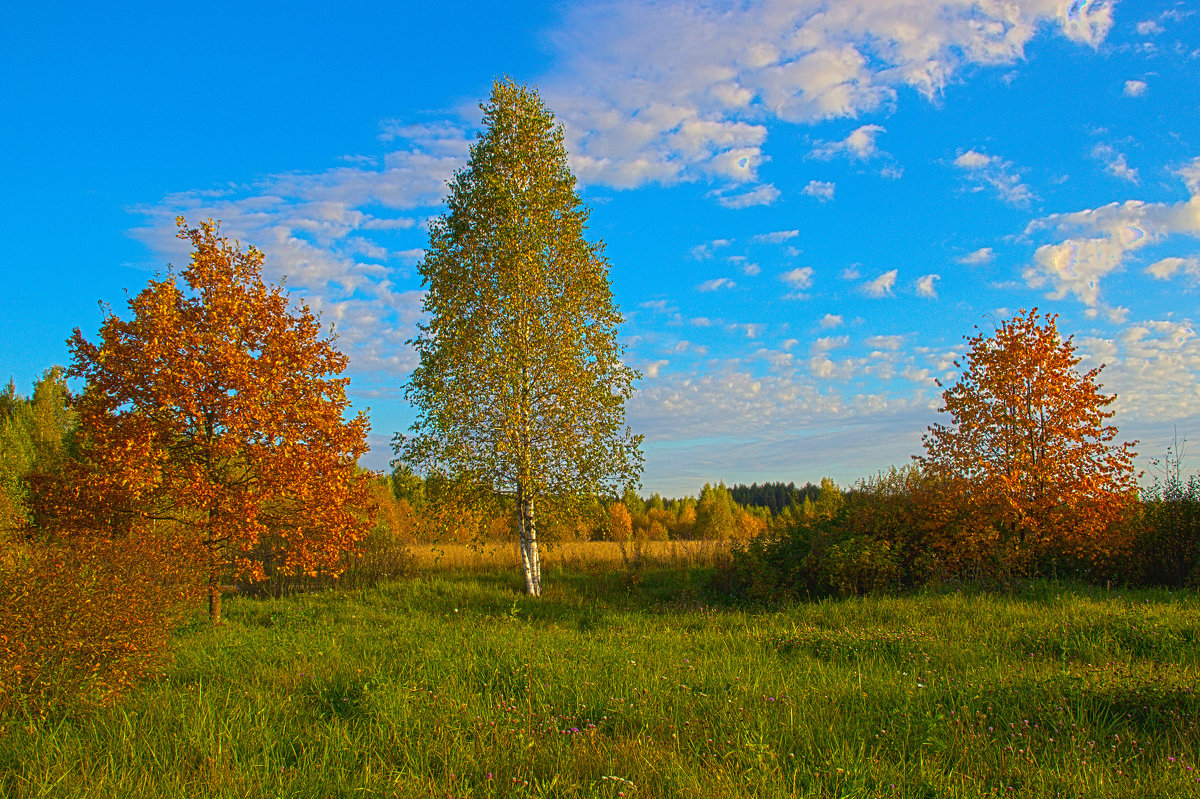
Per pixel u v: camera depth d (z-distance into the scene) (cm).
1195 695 530
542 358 1656
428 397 1634
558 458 1642
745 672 700
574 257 1694
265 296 1298
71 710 583
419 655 799
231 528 1174
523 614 1404
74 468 1183
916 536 1662
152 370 1155
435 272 1706
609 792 407
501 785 419
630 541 2619
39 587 621
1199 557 1348
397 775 430
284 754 485
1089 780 411
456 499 1639
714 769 433
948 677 651
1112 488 1465
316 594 1647
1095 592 1223
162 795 413
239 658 818
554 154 1730
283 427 1238
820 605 1293
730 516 5203
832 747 476
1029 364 1526
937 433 1659
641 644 912
